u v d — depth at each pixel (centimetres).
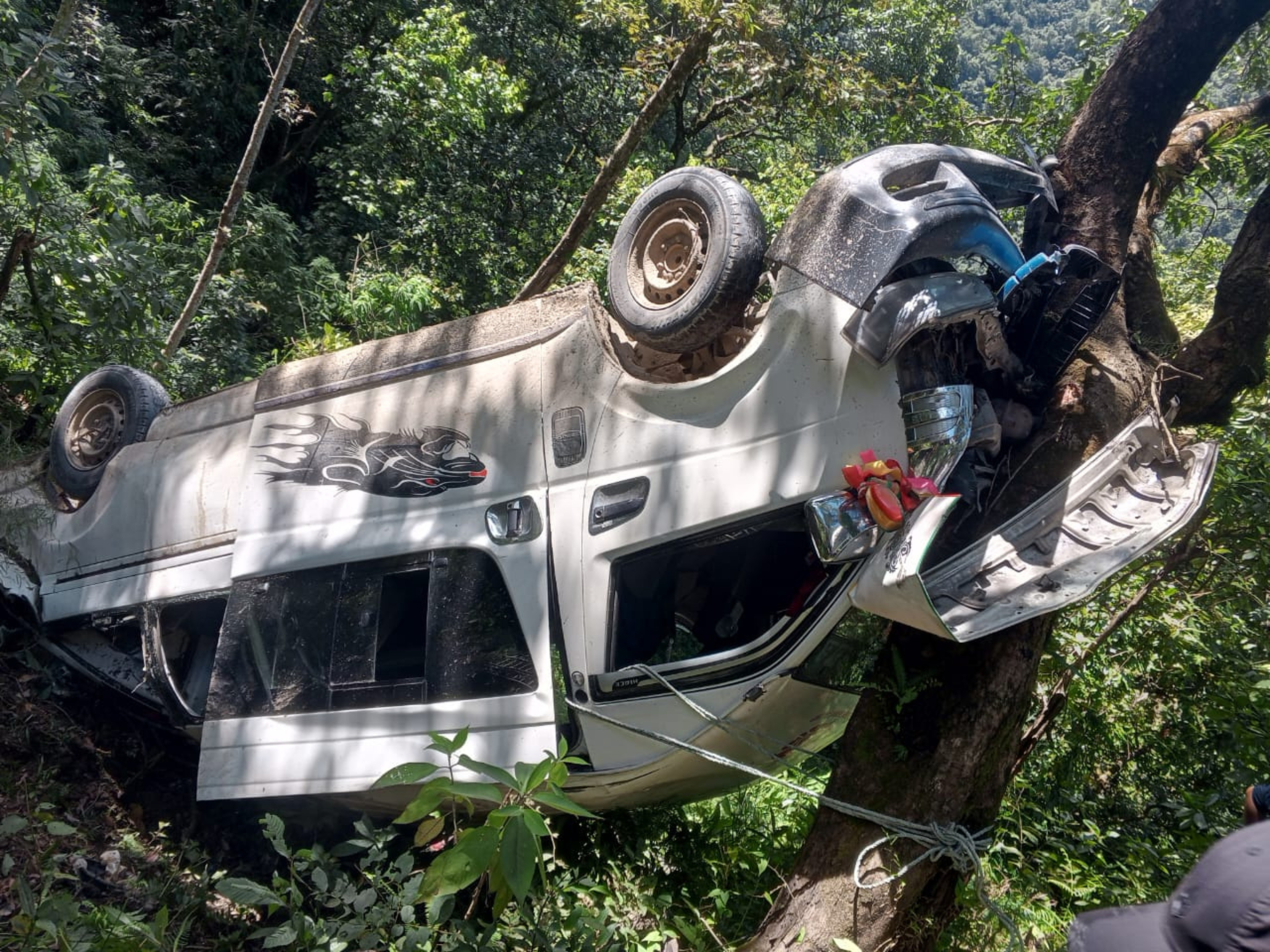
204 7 1552
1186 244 880
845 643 396
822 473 374
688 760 408
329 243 1376
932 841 376
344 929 369
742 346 411
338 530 484
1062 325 405
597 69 1789
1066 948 216
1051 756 562
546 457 439
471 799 414
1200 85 463
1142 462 398
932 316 354
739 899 471
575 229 888
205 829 520
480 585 443
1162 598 545
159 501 562
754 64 984
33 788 501
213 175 1562
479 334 474
